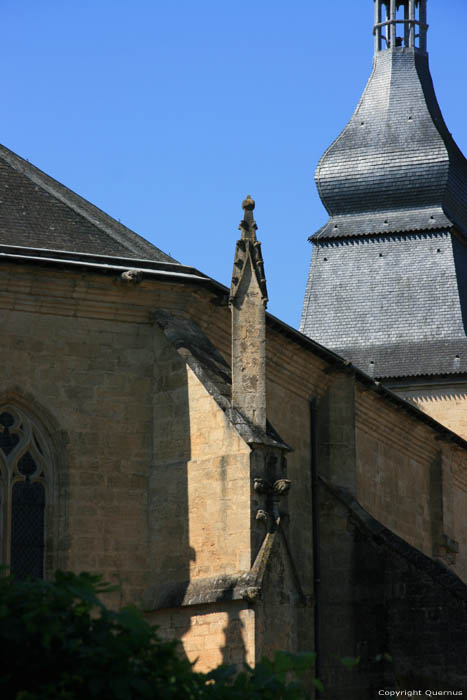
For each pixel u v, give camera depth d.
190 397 40.41
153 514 40.38
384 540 49.41
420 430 59.97
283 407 49.59
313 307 85.62
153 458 40.84
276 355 48.28
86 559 39.69
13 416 40.03
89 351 41.03
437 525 62.38
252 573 37.41
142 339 41.78
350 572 49.75
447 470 63.03
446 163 85.88
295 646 37.97
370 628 48.78
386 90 89.94
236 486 38.69
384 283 84.94
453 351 81.25
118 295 41.34
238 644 37.06
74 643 21.66
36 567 39.41
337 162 87.56
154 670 22.19
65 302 40.81
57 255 40.03
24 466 39.84
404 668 47.91
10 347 40.09
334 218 87.69
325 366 50.88
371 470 56.09
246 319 40.53
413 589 48.50
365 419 55.38
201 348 41.75
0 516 39.19
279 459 39.28
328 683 48.78
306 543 49.84
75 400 40.56
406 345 82.38
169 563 39.72
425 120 88.19
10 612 21.84
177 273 41.78
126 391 41.16
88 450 40.41
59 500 39.84
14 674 21.62
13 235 41.75
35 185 44.81
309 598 48.91
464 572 65.38
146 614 38.84
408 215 86.25
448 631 47.56
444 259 84.81
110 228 45.56
